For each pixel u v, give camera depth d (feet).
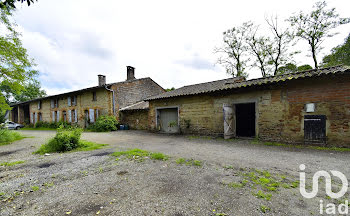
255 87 24.03
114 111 49.57
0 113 51.21
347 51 53.01
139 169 13.03
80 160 16.28
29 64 31.01
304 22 55.98
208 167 13.08
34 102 76.23
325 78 18.63
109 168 13.53
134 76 62.64
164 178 11.10
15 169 14.08
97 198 8.76
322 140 18.88
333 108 18.26
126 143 25.20
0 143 27.78
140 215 7.15
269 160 14.52
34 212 7.68
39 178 11.93
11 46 28.17
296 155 15.84
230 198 8.31
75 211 7.63
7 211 7.83
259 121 23.93
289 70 60.90
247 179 10.59
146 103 50.06
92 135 36.50
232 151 18.25
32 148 23.36
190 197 8.54
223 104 25.36
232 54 70.90
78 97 57.77
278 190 9.02
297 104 20.67
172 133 35.73
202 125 30.71
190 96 32.53
